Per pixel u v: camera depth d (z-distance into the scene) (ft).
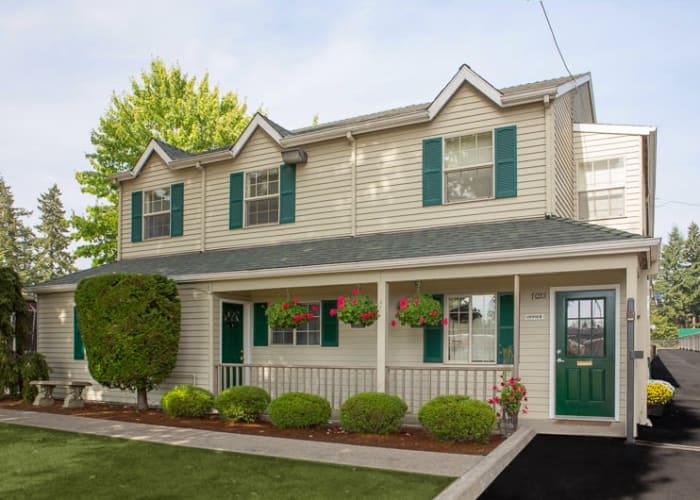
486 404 27.61
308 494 18.31
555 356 33.32
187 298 41.27
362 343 38.83
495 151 36.42
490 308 35.40
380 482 19.67
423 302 33.24
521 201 35.42
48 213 171.94
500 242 31.37
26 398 43.60
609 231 29.86
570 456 24.26
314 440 27.89
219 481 20.02
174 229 49.98
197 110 79.46
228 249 46.88
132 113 77.97
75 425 32.65
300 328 41.68
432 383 36.19
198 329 40.57
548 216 34.42
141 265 48.26
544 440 27.40
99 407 41.57
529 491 19.51
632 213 39.19
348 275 34.76
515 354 29.50
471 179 37.63
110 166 77.56
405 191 39.50
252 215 46.55
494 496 19.03
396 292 37.86
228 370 41.42
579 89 43.21
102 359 38.06
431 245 33.99
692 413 36.81
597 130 40.60
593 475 21.31
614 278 32.32
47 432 30.14
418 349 36.86
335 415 35.47
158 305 38.45
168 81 80.33
